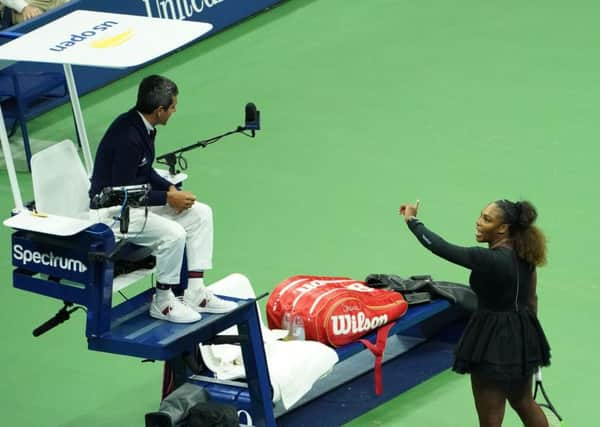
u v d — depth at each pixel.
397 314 28.14
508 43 49.94
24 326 31.91
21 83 41.72
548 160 39.97
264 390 25.52
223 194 38.66
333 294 27.47
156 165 40.62
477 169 39.56
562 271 33.12
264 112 44.53
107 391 29.00
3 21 45.28
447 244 23.80
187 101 45.69
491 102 44.72
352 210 37.22
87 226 23.62
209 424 24.38
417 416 27.38
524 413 24.69
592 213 36.34
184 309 24.62
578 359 29.16
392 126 43.09
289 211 37.38
